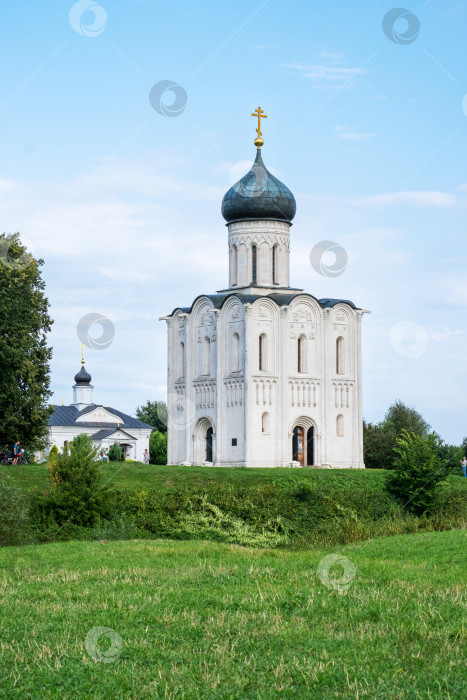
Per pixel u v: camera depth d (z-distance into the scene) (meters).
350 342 92.69
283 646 22.22
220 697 18.64
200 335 92.69
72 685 19.52
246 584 30.22
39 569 35.44
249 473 71.69
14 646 22.44
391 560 36.81
